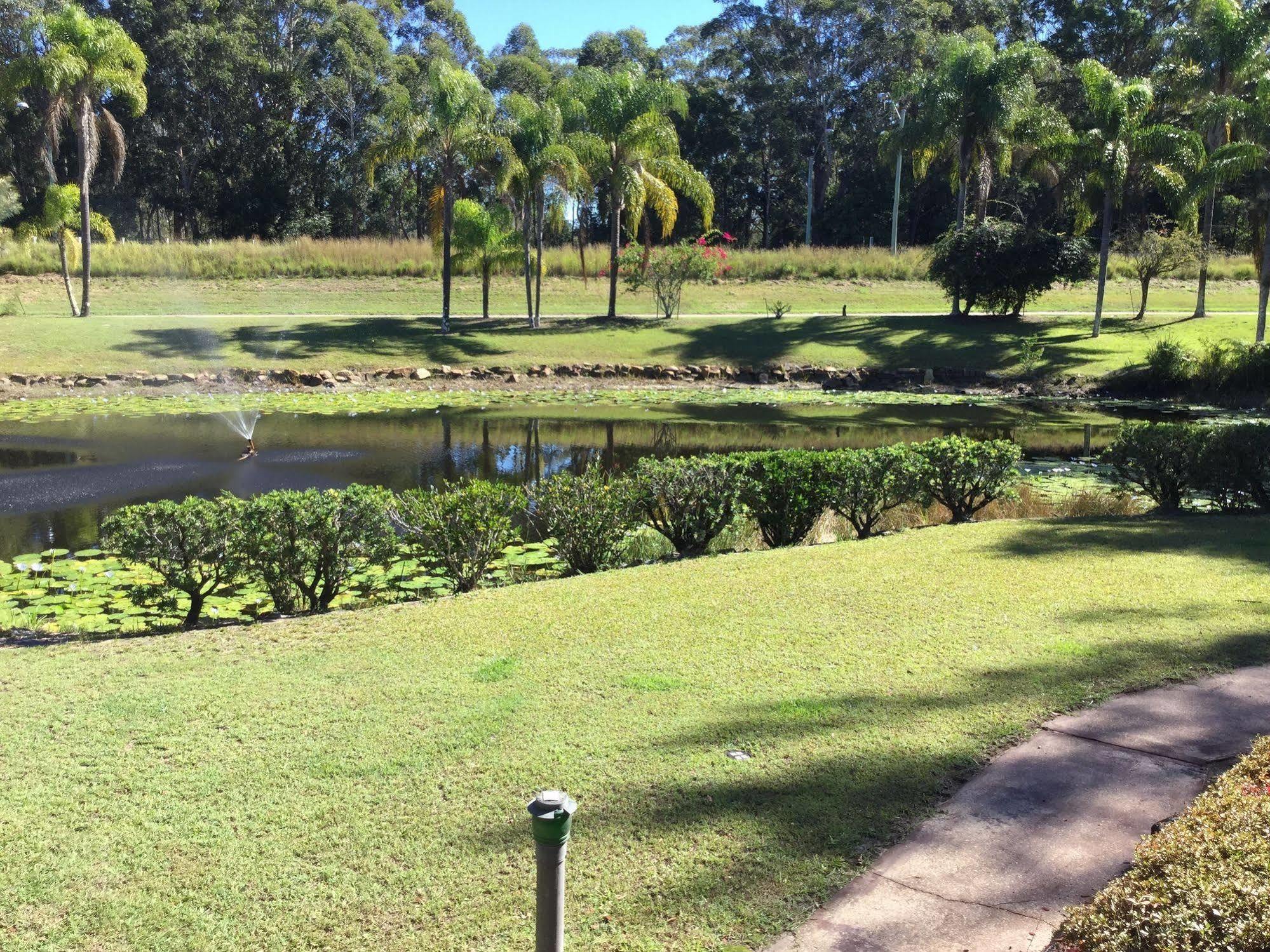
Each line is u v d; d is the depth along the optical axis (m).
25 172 54.84
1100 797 3.65
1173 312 34.59
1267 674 4.86
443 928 3.04
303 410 21.78
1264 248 28.08
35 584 8.49
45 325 28.39
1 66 46.84
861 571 7.14
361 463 15.65
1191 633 5.48
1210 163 29.23
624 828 3.54
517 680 5.04
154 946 2.99
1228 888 2.26
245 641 5.95
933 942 2.84
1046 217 51.41
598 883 3.23
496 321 33.09
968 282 32.72
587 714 4.55
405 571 8.61
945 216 57.31
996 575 6.91
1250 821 2.62
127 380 24.61
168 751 4.29
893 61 56.72
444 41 66.06
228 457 15.92
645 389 26.56
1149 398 26.11
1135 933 2.27
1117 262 41.41
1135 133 30.12
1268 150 29.44
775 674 4.99
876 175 57.66
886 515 10.08
